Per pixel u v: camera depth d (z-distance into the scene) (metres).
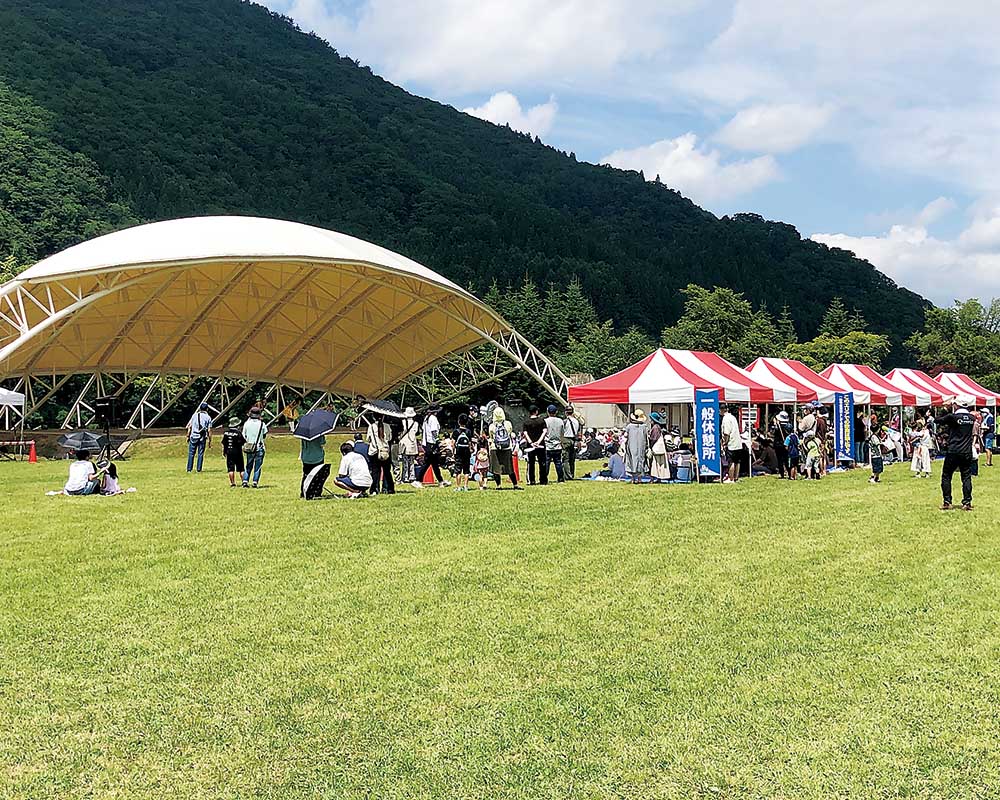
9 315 31.92
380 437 16.09
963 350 70.69
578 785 3.87
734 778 3.91
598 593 7.50
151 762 4.16
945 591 7.50
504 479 20.53
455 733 4.46
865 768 3.99
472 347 43.00
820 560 8.99
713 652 5.78
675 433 21.22
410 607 7.04
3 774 4.04
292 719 4.67
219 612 6.90
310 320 40.38
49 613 6.87
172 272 31.34
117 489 16.19
